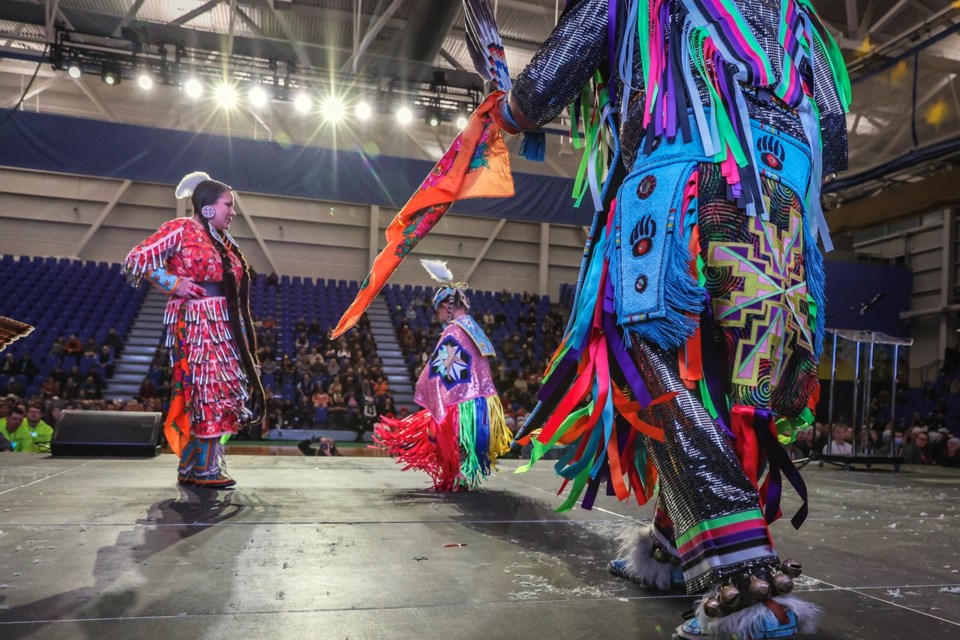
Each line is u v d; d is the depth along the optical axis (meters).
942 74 11.19
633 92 1.37
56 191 18.52
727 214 1.24
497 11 13.87
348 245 20.27
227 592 1.44
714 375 1.24
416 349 17.86
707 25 1.32
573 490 1.52
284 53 13.26
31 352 14.66
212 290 3.30
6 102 17.75
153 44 12.56
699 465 1.15
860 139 12.41
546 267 21.44
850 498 3.71
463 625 1.25
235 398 3.23
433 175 1.73
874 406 13.94
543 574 1.66
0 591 1.42
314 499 2.90
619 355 1.32
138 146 11.24
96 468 3.86
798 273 1.30
